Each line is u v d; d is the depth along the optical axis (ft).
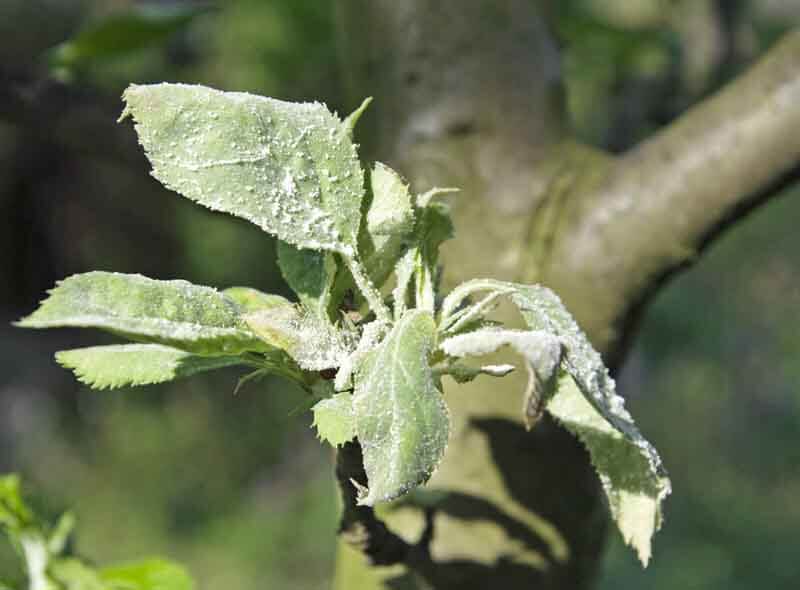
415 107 2.31
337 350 1.51
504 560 2.16
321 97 3.60
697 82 3.30
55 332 11.07
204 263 8.96
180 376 1.51
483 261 2.21
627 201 2.16
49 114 2.57
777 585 8.07
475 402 2.15
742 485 9.06
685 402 9.45
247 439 9.75
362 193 1.51
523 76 2.29
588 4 4.40
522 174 2.24
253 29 4.28
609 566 7.64
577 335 1.54
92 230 11.10
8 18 9.81
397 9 2.33
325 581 8.80
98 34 2.58
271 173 1.49
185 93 1.49
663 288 2.23
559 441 2.15
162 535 9.16
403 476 1.43
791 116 2.10
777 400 9.61
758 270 9.98
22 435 10.09
